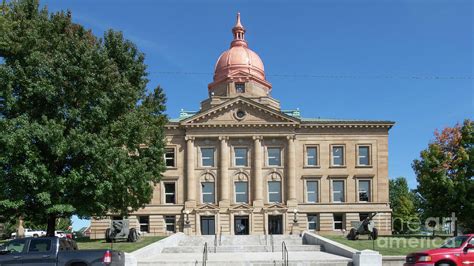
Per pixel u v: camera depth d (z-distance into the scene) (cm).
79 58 3422
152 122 4281
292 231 6094
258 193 6231
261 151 6325
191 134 6319
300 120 6325
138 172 3803
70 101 3425
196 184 6291
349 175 6353
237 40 7650
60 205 3281
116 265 2248
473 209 5109
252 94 6975
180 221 6222
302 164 6359
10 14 3597
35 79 3309
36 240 2205
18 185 3284
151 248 3588
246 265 2966
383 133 6425
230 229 6156
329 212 6281
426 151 5425
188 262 3005
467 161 5262
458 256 2327
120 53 3994
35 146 3238
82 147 3253
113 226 4334
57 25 3678
